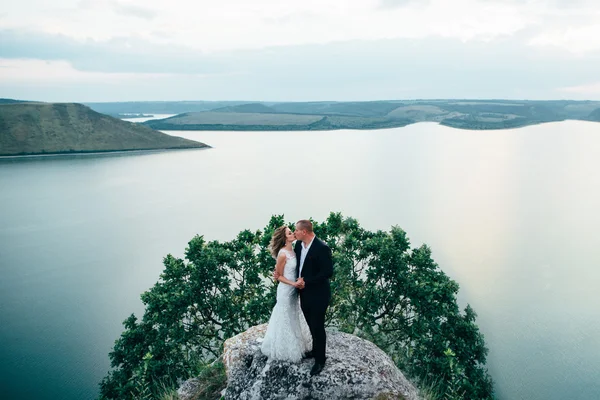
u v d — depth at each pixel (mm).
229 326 20547
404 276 19719
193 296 20266
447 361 16578
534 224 131375
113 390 19875
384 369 8531
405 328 19734
